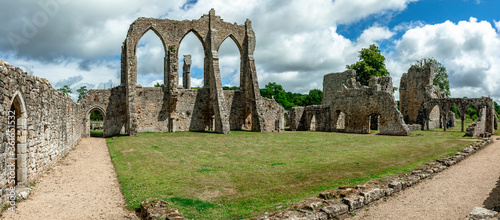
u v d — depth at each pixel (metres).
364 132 34.97
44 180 11.23
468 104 35.22
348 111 36.84
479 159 15.55
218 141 24.73
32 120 10.59
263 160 15.68
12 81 8.58
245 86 38.81
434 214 7.65
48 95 13.02
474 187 10.11
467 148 18.19
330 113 39.19
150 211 7.37
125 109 33.09
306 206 7.66
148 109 34.06
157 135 30.02
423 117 38.88
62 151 16.52
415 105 40.53
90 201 8.92
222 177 11.84
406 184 10.16
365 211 7.98
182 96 35.91
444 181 11.09
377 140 25.67
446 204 8.41
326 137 28.56
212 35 36.41
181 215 7.14
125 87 33.22
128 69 30.78
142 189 10.09
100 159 16.70
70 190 10.04
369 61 53.47
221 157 16.75
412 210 7.99
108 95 32.34
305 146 21.59
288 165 14.14
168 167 13.96
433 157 16.25
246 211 7.98
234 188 10.28
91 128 48.94
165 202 8.12
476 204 8.32
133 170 13.43
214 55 35.72
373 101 34.09
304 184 10.74
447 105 37.06
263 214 7.71
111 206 8.55
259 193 9.69
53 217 7.48
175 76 34.03
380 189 8.96
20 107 9.59
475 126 28.34
